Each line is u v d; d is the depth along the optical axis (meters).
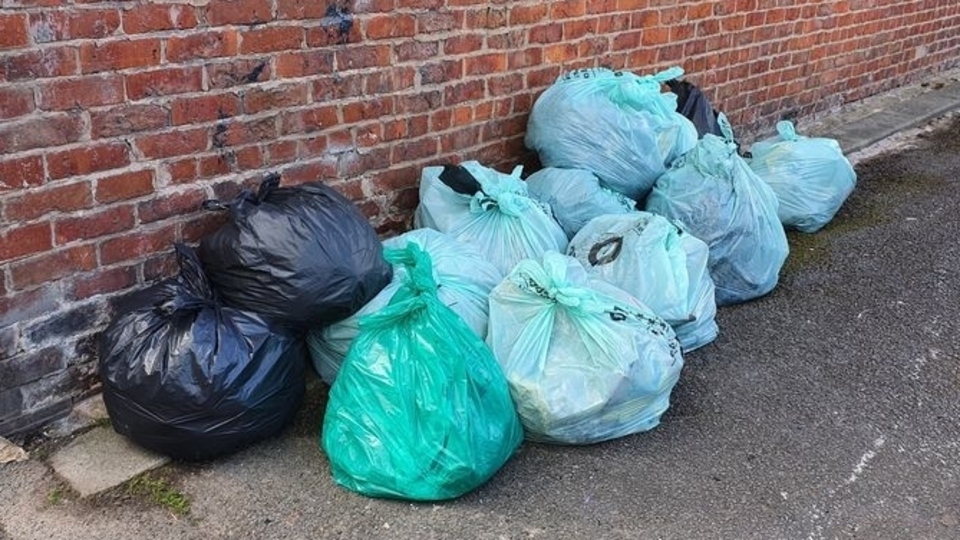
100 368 2.72
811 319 3.88
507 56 3.99
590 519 2.62
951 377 3.47
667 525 2.61
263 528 2.52
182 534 2.49
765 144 4.91
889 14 7.04
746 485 2.79
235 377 2.67
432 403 2.59
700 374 3.41
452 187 3.60
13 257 2.64
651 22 4.71
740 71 5.56
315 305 2.85
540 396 2.80
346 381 2.73
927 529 2.65
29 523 2.50
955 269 4.43
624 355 2.84
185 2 2.82
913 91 7.64
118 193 2.82
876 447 3.02
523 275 3.01
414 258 2.77
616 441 2.97
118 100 2.74
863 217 5.07
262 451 2.85
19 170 2.59
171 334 2.67
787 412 3.19
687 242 3.61
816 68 6.36
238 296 2.85
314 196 3.01
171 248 3.01
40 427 2.86
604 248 3.58
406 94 3.62
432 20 3.61
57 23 2.55
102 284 2.87
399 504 2.64
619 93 4.05
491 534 2.54
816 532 2.61
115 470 2.71
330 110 3.36
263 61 3.09
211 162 3.04
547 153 4.04
